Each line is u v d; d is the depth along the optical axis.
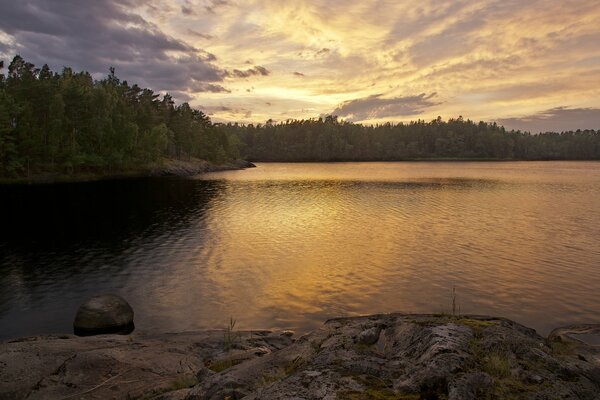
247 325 17.44
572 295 20.41
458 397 5.98
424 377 6.67
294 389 6.66
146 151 112.50
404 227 38.78
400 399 6.24
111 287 22.25
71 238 33.62
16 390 9.89
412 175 119.75
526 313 18.28
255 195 65.62
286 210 49.56
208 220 42.28
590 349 9.65
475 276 23.61
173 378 10.57
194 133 149.25
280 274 24.33
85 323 16.94
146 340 14.03
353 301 20.03
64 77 111.62
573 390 6.66
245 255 28.62
